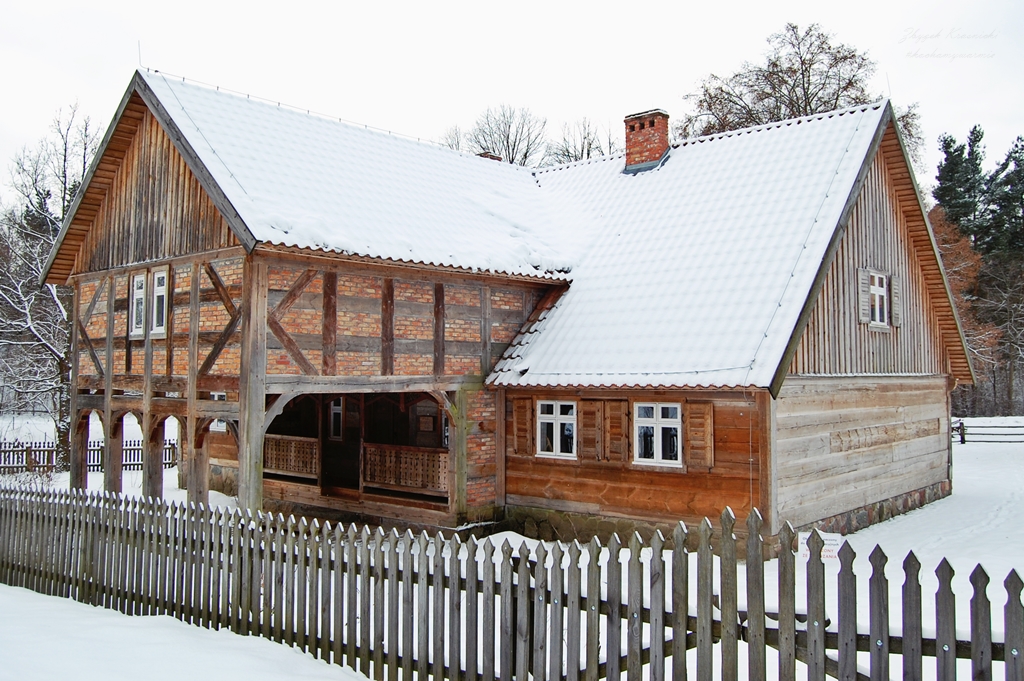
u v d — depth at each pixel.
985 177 51.59
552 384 16.41
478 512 17.59
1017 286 48.38
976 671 5.18
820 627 5.64
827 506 16.17
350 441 21.33
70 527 11.39
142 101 16.20
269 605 8.80
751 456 14.48
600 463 16.45
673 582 6.21
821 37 35.62
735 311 15.58
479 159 23.73
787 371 14.16
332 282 14.90
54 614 10.08
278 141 17.06
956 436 36.41
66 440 28.22
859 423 17.58
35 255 29.95
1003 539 15.79
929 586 11.67
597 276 18.81
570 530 16.86
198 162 14.44
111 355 17.20
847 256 17.34
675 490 15.39
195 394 14.65
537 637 6.78
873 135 18.03
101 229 17.77
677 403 15.36
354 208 16.11
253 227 13.31
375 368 15.56
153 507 10.20
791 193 17.84
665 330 16.11
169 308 15.52
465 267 16.38
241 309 13.87
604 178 22.94
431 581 7.46
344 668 7.96
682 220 19.14
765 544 14.20
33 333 29.00
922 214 19.75
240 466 13.55
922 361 20.89
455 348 17.16
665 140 22.22
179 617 9.73
